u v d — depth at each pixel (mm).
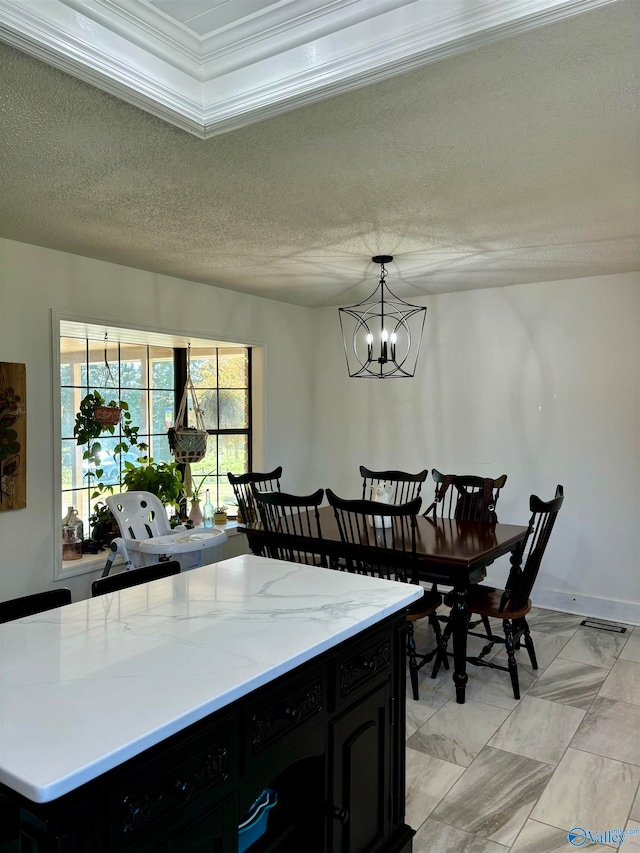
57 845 967
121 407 4234
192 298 4355
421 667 3516
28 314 3318
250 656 1410
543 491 4523
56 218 2869
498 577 4723
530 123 1933
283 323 5270
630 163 2262
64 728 1096
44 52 1491
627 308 4172
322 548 3424
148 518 3971
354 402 5410
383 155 2174
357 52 1618
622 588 4230
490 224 3000
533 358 4539
